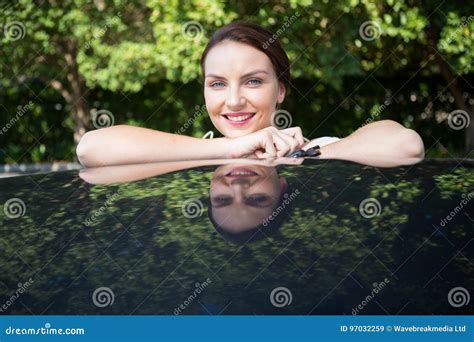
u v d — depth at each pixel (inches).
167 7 262.7
